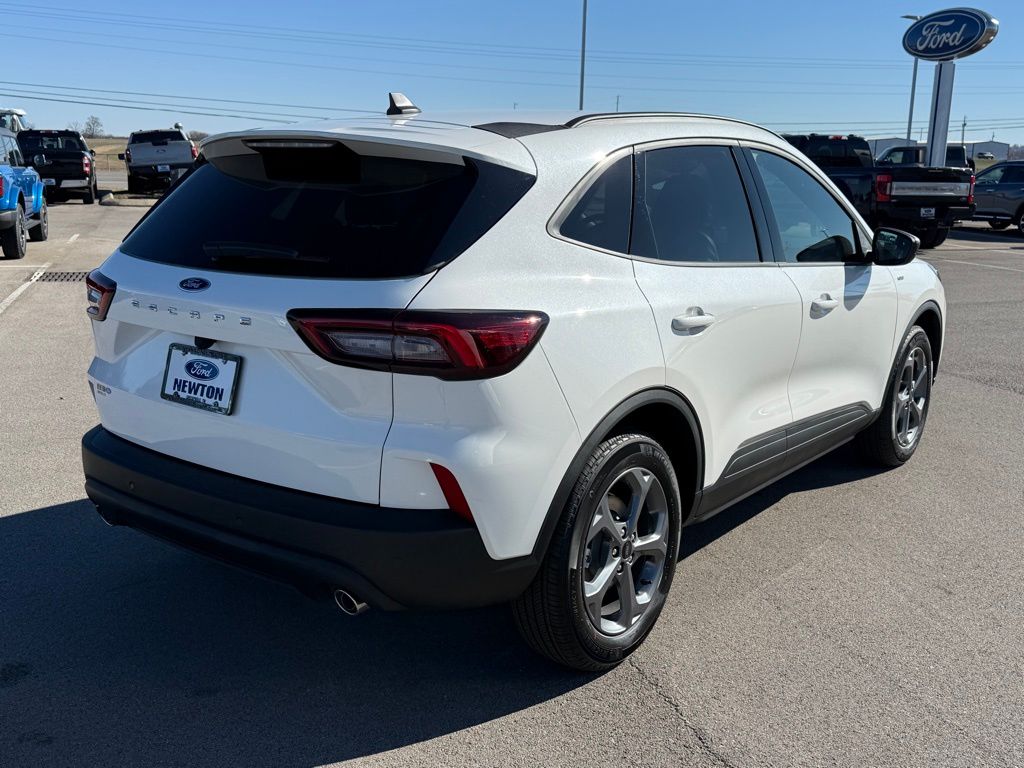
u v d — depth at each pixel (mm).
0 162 12766
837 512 4562
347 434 2502
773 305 3604
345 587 2543
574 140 3012
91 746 2658
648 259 3113
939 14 22672
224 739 2711
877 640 3336
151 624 3344
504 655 3207
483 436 2502
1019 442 5711
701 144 3523
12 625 3301
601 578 2961
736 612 3525
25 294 9852
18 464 4848
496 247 2621
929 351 5219
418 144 2656
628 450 2922
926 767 2648
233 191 2957
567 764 2633
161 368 2887
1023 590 3744
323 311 2469
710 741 2746
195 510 2762
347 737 2736
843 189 16844
